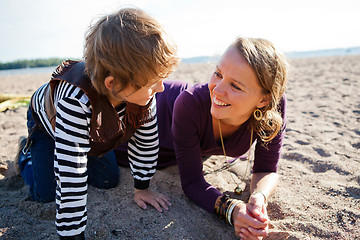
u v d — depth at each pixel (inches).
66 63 54.0
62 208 49.1
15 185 81.4
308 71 340.5
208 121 64.7
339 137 109.0
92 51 44.3
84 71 49.0
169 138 85.5
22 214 64.7
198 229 61.4
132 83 44.0
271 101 57.0
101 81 45.1
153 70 43.8
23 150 71.9
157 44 43.6
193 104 63.2
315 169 85.4
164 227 60.3
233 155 75.7
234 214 57.7
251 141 67.9
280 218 63.9
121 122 55.4
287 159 93.2
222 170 86.9
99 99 48.1
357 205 65.1
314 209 64.7
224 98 54.6
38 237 56.6
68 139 47.9
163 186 76.7
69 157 48.1
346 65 389.1
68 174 48.2
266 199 62.6
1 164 90.0
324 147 99.0
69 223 49.7
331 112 144.3
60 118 47.9
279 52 55.0
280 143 66.9
